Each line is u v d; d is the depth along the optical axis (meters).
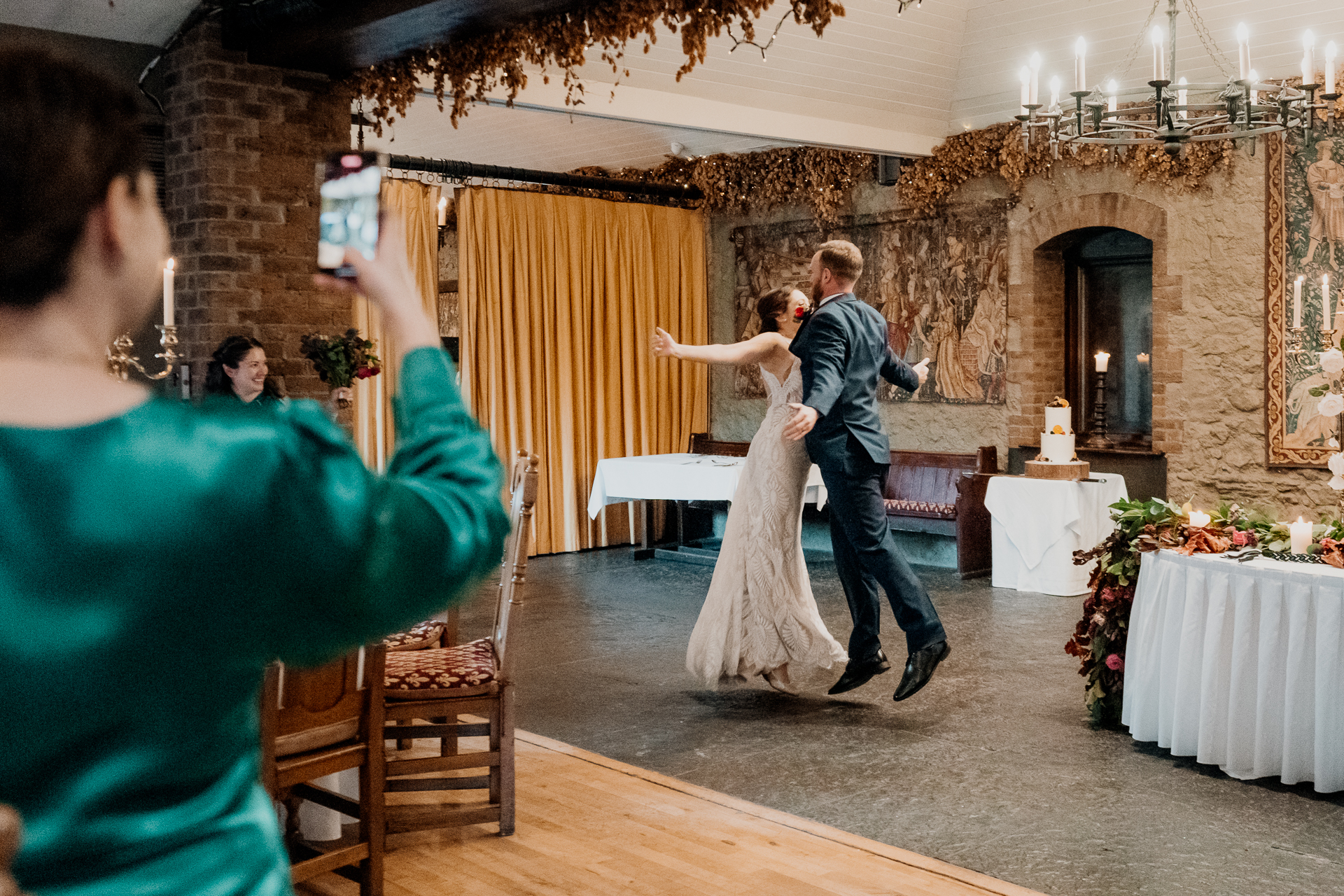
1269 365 7.52
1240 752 4.03
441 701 3.53
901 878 3.26
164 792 0.76
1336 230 7.23
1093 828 3.60
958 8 7.94
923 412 9.38
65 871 0.71
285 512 0.74
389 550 0.77
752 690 5.33
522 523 3.54
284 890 0.83
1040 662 5.73
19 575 0.68
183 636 0.72
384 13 4.86
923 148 8.84
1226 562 4.05
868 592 4.86
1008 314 8.80
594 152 10.34
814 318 4.63
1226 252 7.70
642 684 5.46
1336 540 4.13
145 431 0.73
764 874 3.31
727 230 10.62
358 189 0.87
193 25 5.59
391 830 3.48
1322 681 3.82
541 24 4.76
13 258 0.71
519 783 4.13
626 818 3.76
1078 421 8.97
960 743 4.47
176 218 5.84
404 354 0.86
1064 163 8.38
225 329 5.66
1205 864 3.30
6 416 0.70
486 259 9.43
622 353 10.28
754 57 7.57
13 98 0.71
